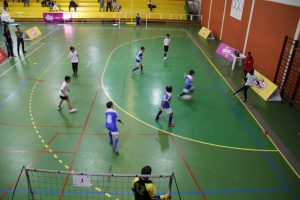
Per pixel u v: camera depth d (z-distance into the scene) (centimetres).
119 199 672
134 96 1212
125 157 824
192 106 1154
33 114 1038
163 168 786
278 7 1311
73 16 2772
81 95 1202
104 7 2928
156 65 1616
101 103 1138
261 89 1290
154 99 1193
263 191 718
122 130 959
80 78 1383
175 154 848
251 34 1620
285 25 1252
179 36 2339
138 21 2678
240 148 893
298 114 1123
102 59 1677
